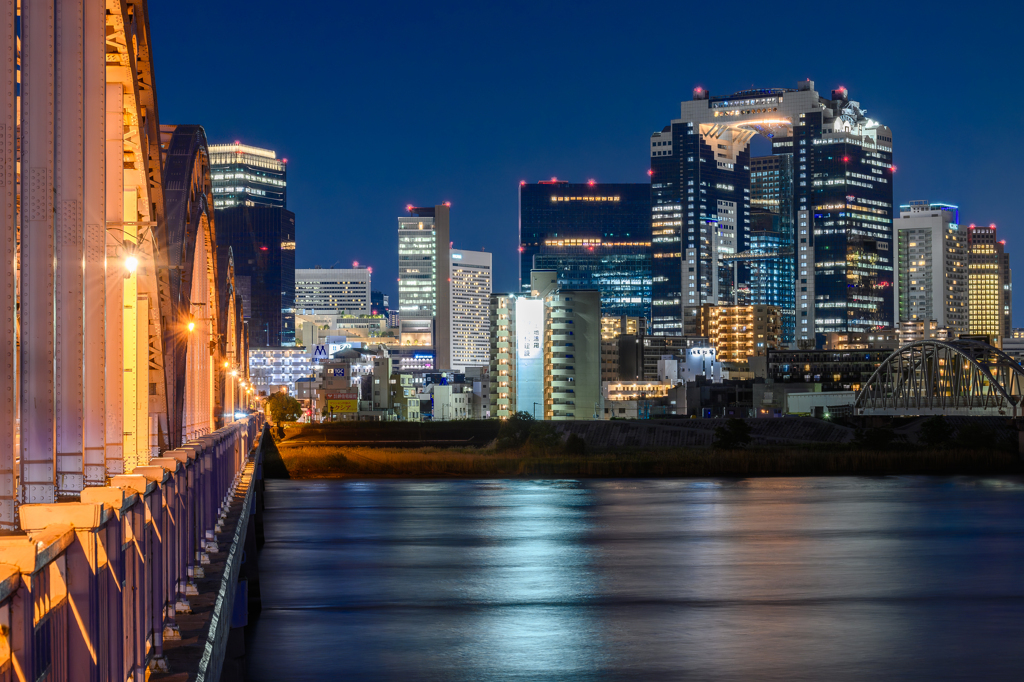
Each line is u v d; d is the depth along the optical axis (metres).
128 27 20.77
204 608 19.70
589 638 51.50
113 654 10.67
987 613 57.94
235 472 53.84
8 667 7.11
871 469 154.12
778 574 70.75
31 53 13.49
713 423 197.12
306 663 45.78
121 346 16.78
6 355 11.80
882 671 45.69
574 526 95.69
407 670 45.00
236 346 120.12
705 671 45.34
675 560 76.69
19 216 13.62
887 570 72.38
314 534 90.25
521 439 174.00
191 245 44.12
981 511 106.50
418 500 118.31
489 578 68.44
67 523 9.29
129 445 21.45
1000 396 169.00
